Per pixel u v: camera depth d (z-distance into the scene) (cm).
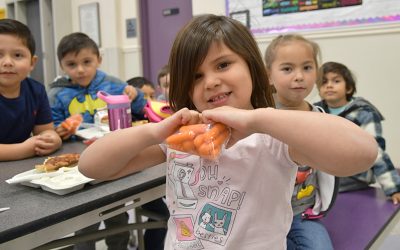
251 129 60
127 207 90
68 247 158
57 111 185
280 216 74
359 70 256
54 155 126
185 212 79
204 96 75
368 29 247
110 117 141
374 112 152
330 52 264
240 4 296
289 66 132
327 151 54
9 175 102
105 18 386
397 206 132
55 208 75
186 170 80
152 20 381
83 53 185
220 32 75
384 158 141
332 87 168
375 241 115
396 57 241
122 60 390
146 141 71
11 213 73
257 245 73
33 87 152
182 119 66
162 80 214
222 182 75
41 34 404
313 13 266
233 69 74
